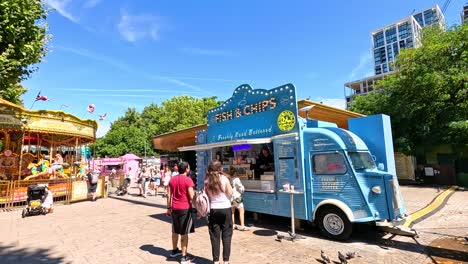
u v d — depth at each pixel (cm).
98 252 573
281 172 740
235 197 720
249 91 870
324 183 656
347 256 497
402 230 630
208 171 498
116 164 3109
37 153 1719
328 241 619
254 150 877
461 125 1503
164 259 525
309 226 753
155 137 1655
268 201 765
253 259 514
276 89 780
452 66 1638
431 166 1880
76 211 1116
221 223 481
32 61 1069
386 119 724
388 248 562
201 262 507
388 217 579
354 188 611
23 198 1260
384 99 2094
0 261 536
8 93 1183
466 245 567
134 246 607
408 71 1814
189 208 513
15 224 883
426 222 778
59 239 682
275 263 494
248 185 827
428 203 1049
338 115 947
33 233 753
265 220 837
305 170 693
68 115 1492
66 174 1576
